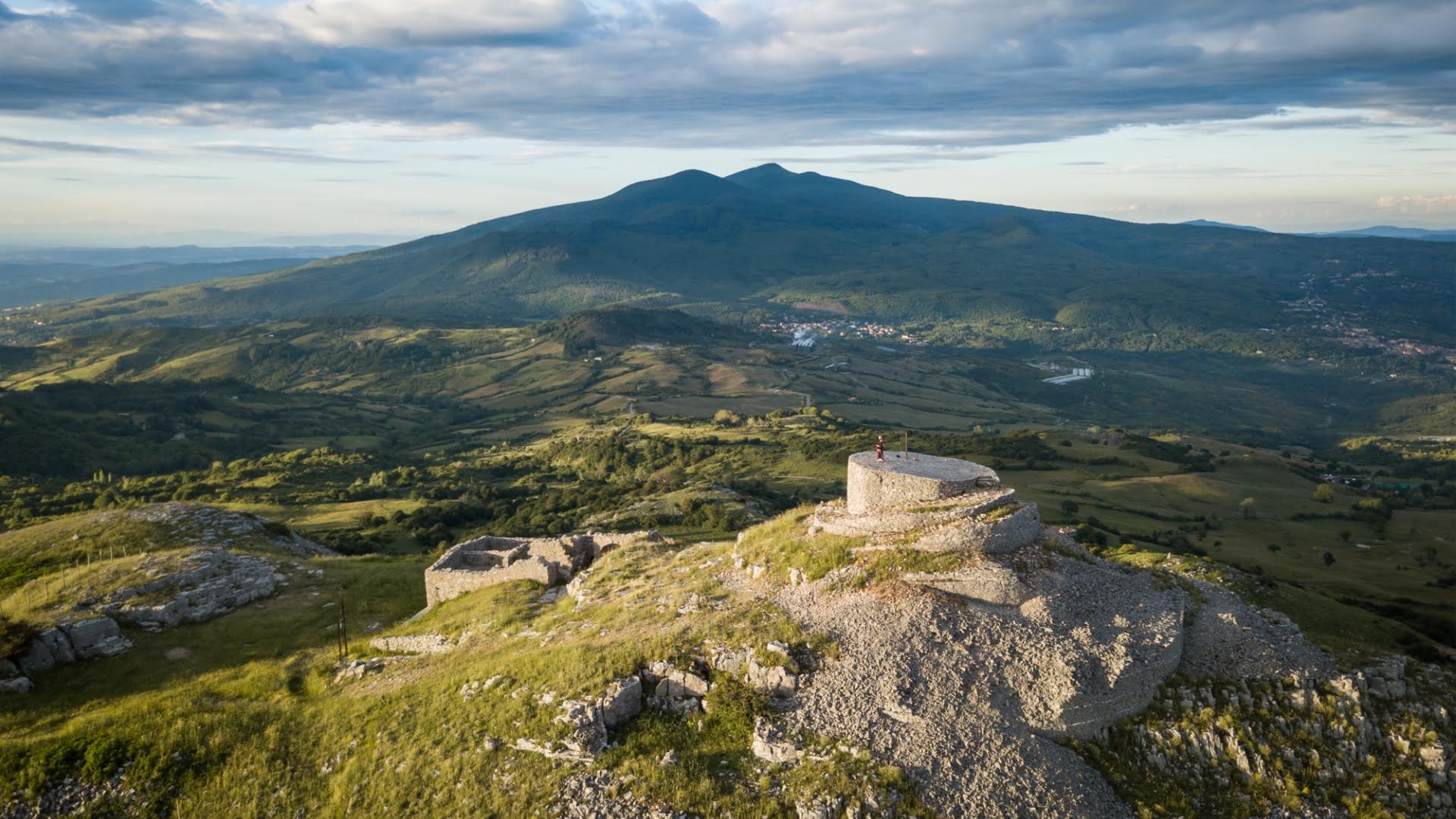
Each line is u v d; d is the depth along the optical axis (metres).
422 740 40.91
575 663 42.69
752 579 49.81
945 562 44.09
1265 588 79.50
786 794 34.34
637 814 34.16
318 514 160.62
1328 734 40.53
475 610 58.41
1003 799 34.00
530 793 36.09
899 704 37.12
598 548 67.75
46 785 40.66
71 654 54.97
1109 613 43.06
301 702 48.41
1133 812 35.59
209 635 60.34
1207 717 39.69
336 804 38.75
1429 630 90.19
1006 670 38.91
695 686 40.12
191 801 40.09
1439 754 39.88
